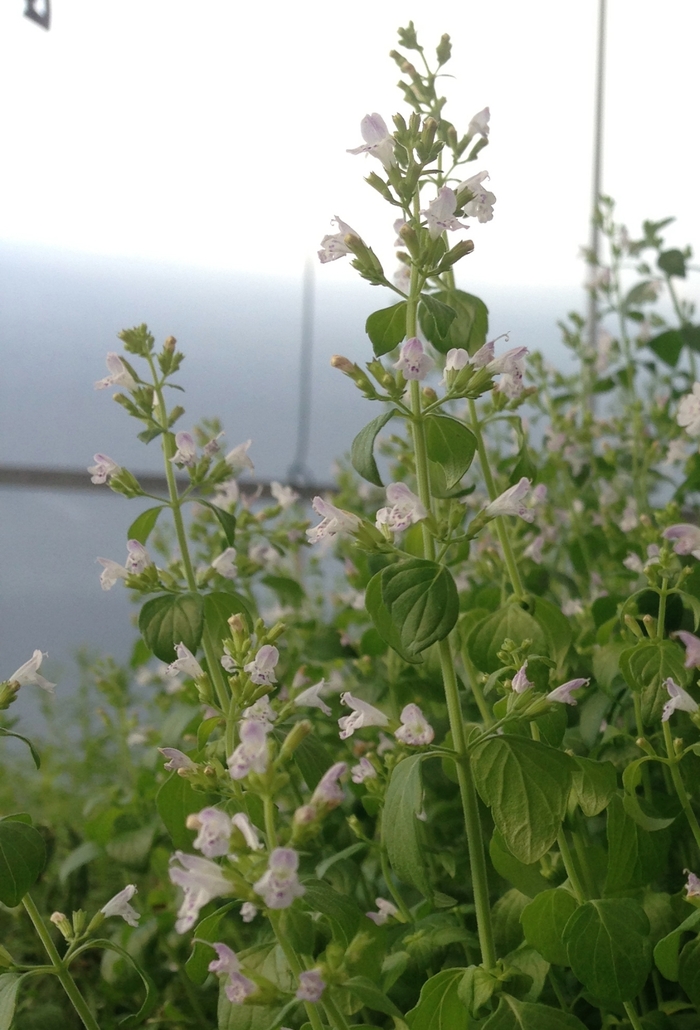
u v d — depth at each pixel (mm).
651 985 336
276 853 201
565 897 283
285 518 575
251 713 268
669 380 581
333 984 219
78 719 666
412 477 541
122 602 988
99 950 440
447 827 357
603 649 344
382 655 431
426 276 279
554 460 537
